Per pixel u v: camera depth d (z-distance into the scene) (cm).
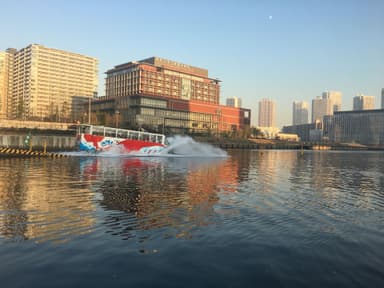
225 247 882
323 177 2773
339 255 848
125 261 769
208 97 16762
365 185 2292
